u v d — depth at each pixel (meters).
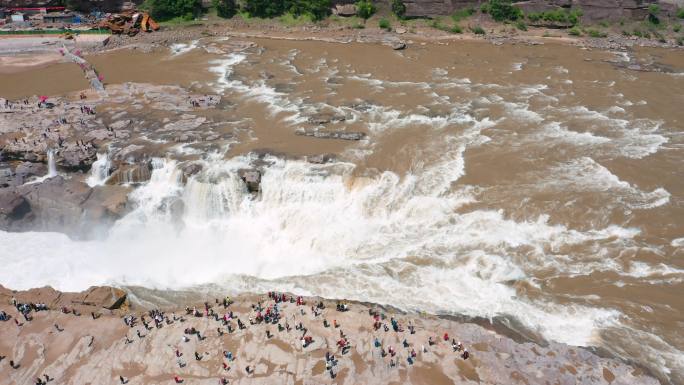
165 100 91.25
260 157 73.75
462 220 64.94
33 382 46.88
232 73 105.00
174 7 137.12
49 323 52.66
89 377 46.94
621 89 97.69
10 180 72.88
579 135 80.31
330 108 88.19
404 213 66.75
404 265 60.50
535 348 47.56
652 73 106.31
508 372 45.31
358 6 137.50
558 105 90.44
